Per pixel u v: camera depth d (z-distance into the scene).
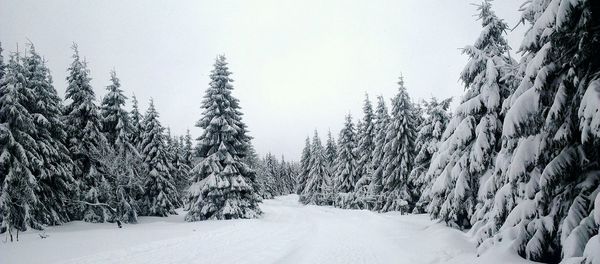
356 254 14.03
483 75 15.39
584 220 6.76
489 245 9.71
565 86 7.30
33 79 22.91
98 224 24.75
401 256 13.12
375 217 25.97
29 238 16.84
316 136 58.81
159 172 33.97
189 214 28.38
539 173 8.48
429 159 28.56
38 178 20.69
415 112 36.56
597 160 7.45
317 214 36.00
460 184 15.16
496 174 11.12
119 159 24.08
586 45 6.71
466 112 14.80
